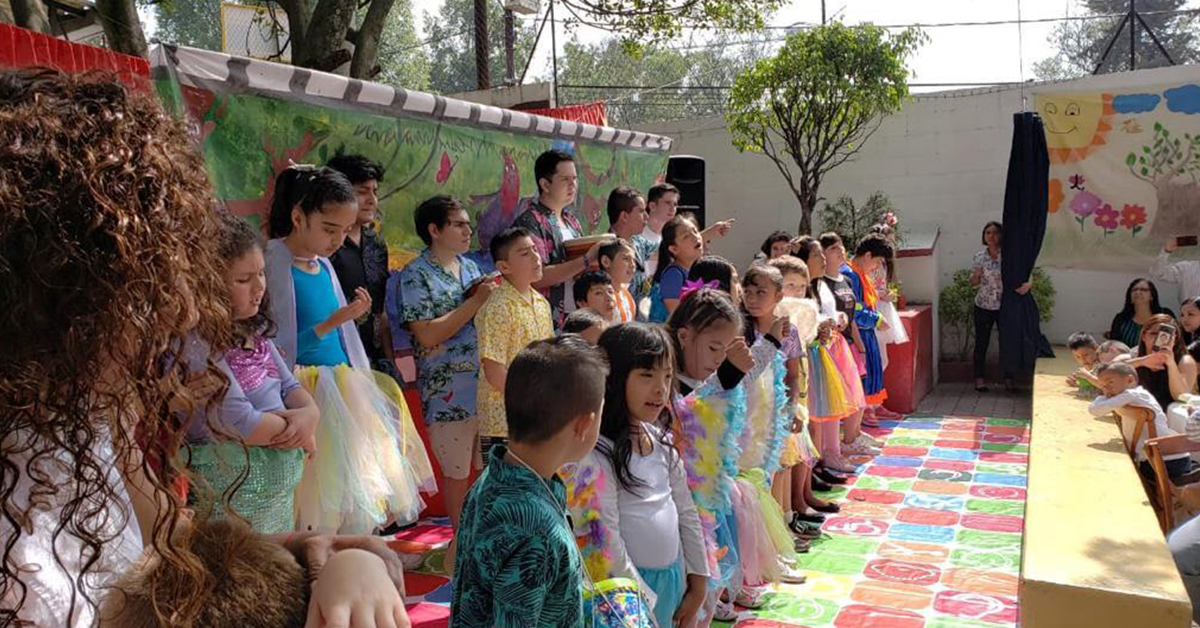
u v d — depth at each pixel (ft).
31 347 2.84
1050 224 30.58
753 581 12.41
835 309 20.02
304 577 3.80
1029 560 9.94
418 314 12.98
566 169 15.99
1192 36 37.99
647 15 29.37
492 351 12.31
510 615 5.83
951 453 21.76
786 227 33.55
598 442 8.32
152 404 3.12
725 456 9.72
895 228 29.96
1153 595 8.94
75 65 10.35
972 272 29.89
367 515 10.37
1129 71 29.40
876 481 19.44
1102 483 12.91
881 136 32.22
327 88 13.16
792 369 14.78
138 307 2.95
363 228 13.96
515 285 12.83
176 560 3.33
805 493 17.33
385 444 10.82
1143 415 16.12
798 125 30.04
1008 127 30.91
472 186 17.04
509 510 6.04
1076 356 21.59
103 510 3.44
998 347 30.91
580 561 6.27
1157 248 29.55
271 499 8.23
